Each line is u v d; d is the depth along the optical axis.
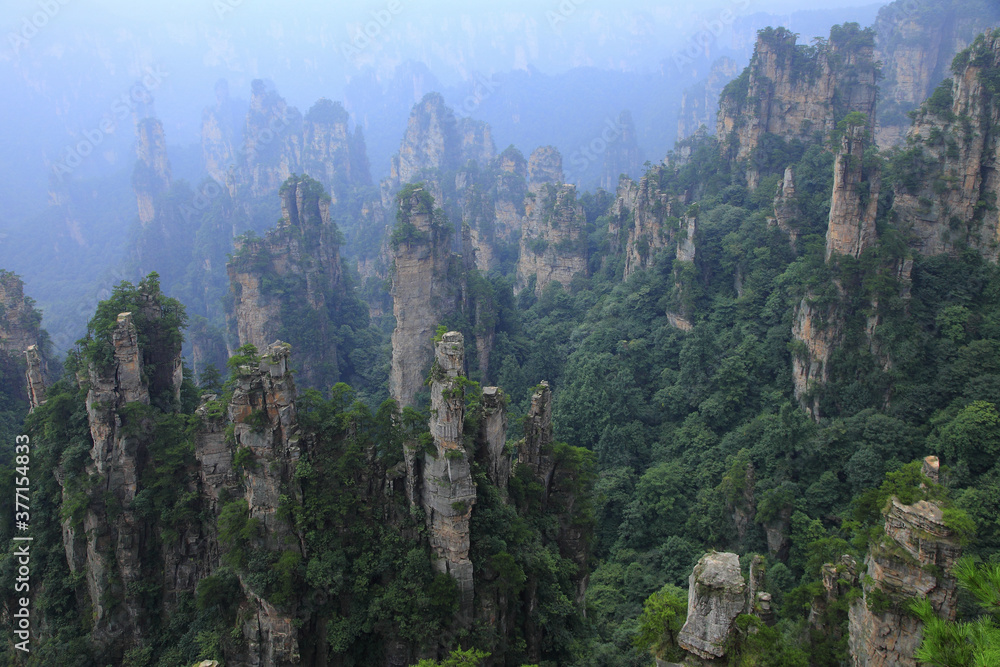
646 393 101.56
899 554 37.78
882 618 38.12
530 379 117.12
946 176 80.31
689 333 101.62
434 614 44.69
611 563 75.56
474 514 47.25
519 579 45.72
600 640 58.97
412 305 114.38
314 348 133.62
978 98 78.31
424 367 116.38
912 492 39.56
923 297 79.19
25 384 98.88
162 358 59.28
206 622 49.62
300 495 46.91
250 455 46.34
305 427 47.94
